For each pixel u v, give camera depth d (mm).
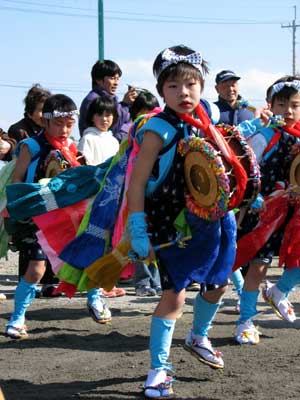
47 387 4566
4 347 5613
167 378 4324
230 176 4031
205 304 4621
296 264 5586
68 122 5797
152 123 4164
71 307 7227
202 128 4125
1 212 6383
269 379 4617
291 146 5480
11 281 9141
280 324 6301
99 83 8227
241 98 8078
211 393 4359
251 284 5570
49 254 4941
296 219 5484
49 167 5750
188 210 4230
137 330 6152
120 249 4430
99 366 5027
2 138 7629
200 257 4262
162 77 4219
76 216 5004
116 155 4664
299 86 5516
